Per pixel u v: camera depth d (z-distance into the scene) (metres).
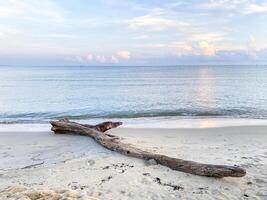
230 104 22.19
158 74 88.94
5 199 4.70
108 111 19.70
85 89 38.66
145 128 12.84
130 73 98.56
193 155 8.23
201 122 15.02
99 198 5.35
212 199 5.39
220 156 8.11
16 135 11.52
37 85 46.09
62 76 77.88
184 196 5.52
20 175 6.74
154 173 6.71
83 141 10.05
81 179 6.40
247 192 5.67
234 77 68.56
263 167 7.11
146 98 27.72
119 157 7.93
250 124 14.22
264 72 100.56
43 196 4.80
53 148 9.39
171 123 14.75
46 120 16.39
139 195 5.55
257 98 25.75
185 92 33.12
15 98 28.27
